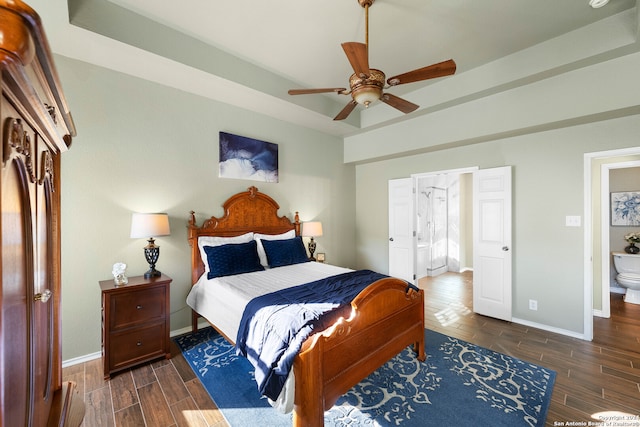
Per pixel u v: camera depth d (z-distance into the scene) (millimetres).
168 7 2186
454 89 3287
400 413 1831
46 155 1068
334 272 3148
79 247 2461
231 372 2301
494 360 2486
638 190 4238
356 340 1856
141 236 2500
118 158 2666
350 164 5191
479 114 3303
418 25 2387
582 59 2451
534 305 3240
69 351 2412
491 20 2330
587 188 2877
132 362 2326
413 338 2420
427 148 3924
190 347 2738
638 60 2355
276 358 1621
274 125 3994
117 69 2617
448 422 1750
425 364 2434
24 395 817
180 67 2576
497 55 2873
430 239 5918
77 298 2449
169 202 3002
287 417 1811
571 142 2959
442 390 2064
